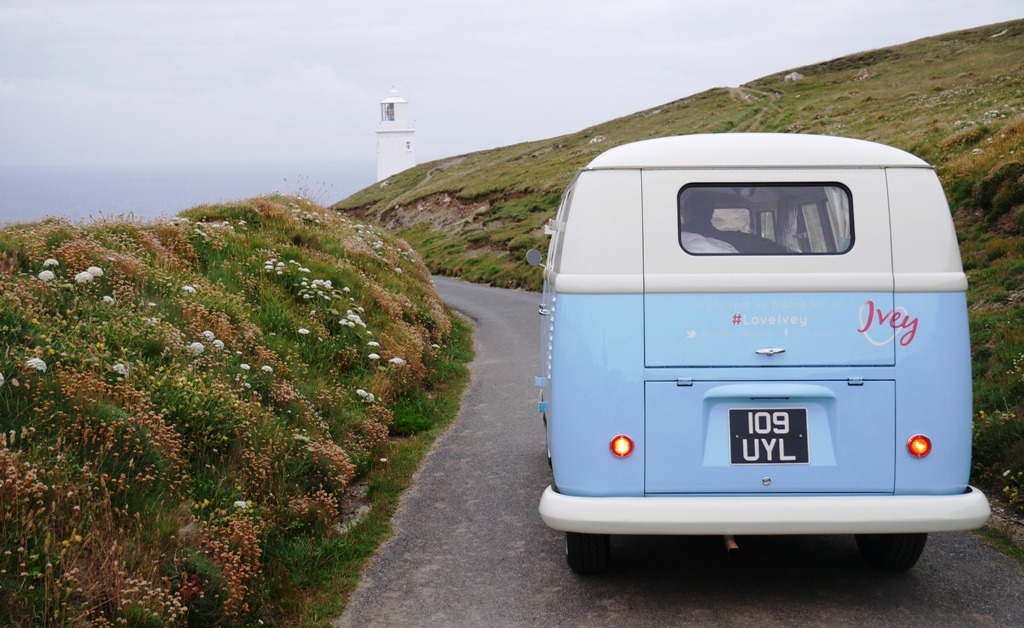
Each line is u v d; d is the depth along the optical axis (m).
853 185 3.94
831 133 39.62
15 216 10.82
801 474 3.86
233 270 10.41
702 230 4.00
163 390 5.47
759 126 52.22
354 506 6.16
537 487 6.68
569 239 3.98
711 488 3.88
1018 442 6.09
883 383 3.85
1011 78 40.84
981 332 9.78
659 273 3.90
